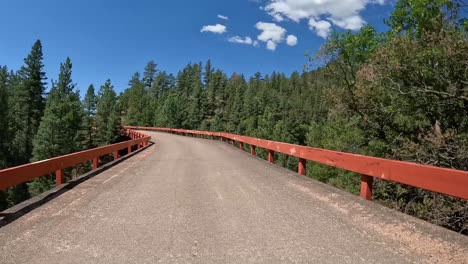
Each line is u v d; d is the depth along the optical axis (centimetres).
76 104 6775
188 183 919
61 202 705
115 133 8188
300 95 15462
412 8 1491
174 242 472
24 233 513
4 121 6134
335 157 844
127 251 441
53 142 5400
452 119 1291
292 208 648
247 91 13100
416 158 1273
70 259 417
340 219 577
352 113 1803
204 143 2966
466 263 399
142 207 660
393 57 1327
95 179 992
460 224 1030
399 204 1262
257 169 1196
